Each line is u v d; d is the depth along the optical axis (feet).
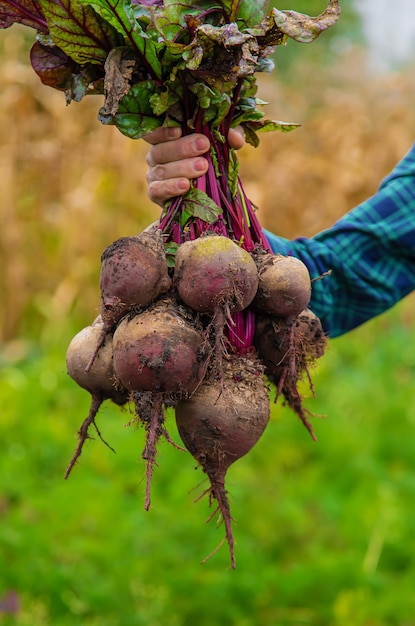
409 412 16.99
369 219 7.27
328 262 7.12
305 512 12.95
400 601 10.66
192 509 12.56
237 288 5.02
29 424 14.92
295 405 6.09
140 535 11.61
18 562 10.73
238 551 11.42
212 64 5.18
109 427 15.06
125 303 5.07
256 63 5.07
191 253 5.07
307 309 6.01
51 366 17.54
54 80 5.69
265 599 10.82
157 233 5.28
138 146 20.52
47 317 19.79
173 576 10.76
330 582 10.96
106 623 10.46
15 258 19.48
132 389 5.05
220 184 5.61
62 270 20.24
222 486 5.32
